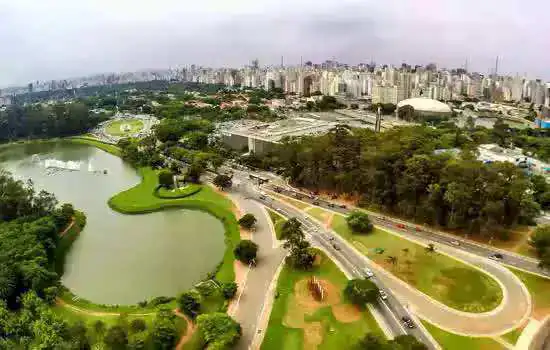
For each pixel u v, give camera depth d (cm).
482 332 15050
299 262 18988
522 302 16538
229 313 16338
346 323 15650
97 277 19888
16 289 17525
